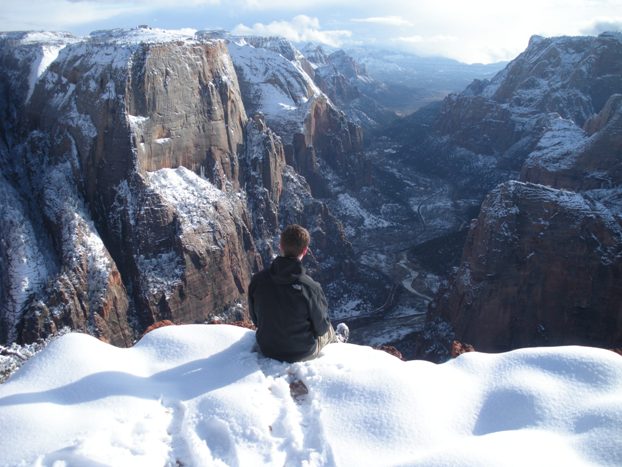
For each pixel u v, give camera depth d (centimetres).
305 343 823
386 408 682
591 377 716
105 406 675
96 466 555
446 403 709
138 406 685
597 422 619
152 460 593
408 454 612
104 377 736
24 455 577
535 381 726
